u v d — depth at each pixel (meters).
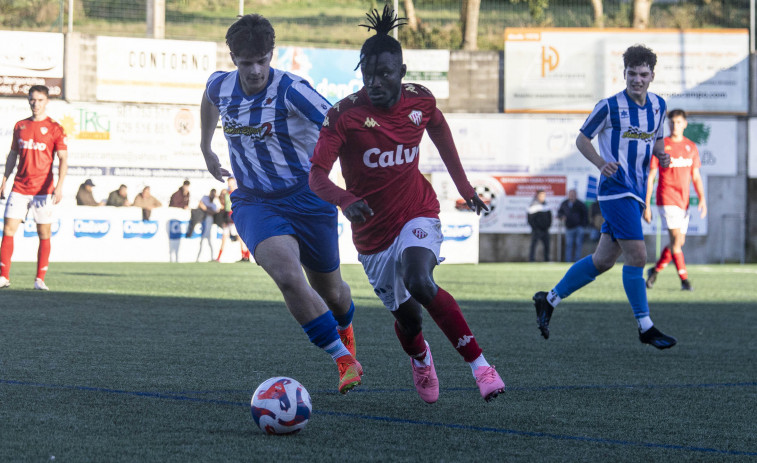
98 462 8.16
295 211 12.26
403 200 11.40
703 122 62.41
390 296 11.58
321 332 11.28
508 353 16.61
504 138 62.28
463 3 67.19
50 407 10.59
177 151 58.75
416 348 11.39
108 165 57.72
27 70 56.69
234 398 11.45
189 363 14.30
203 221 53.59
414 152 11.41
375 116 11.05
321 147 10.98
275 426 9.31
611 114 17.33
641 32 62.00
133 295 27.44
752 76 62.41
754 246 62.75
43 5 65.25
